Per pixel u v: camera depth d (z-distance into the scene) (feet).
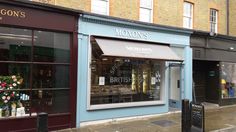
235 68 49.06
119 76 33.91
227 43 47.01
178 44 39.24
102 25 31.32
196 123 25.96
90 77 30.50
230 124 31.68
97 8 34.14
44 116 15.40
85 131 27.50
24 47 26.40
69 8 28.19
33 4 25.94
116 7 35.24
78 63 29.37
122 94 34.09
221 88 46.19
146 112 35.40
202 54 42.83
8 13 24.99
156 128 29.09
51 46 28.02
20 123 25.81
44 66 27.61
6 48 25.48
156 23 38.42
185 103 25.85
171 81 39.78
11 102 26.00
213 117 36.06
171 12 41.50
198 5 46.11
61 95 28.60
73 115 28.91
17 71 26.18
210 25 48.96
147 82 36.70
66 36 28.99
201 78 47.75
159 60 34.81
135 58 32.24
